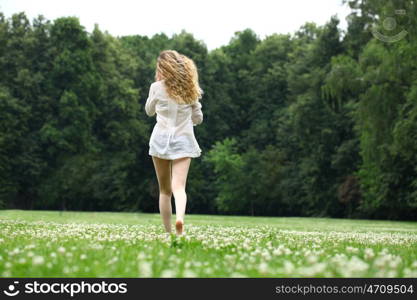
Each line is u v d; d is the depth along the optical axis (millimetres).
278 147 58969
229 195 55594
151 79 59562
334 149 49969
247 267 3516
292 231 10547
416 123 28969
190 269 3375
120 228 9023
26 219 13875
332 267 3502
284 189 53969
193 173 57312
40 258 3354
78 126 51031
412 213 43688
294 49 62406
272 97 61812
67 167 50312
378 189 40719
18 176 51000
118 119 56125
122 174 53469
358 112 31156
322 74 49625
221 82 63156
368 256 4219
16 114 50344
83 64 52750
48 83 52594
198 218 23703
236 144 60500
